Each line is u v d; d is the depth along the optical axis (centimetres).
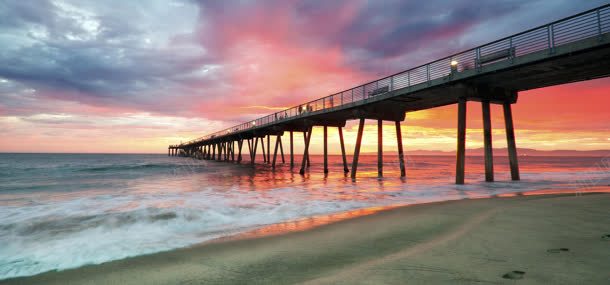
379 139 2097
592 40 903
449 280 308
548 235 490
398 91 1573
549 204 815
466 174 2391
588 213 686
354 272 347
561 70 1147
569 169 3438
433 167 4381
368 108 1867
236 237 572
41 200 1077
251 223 704
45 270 418
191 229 650
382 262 379
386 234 545
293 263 403
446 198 1077
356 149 1945
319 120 2502
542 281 297
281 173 2738
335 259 412
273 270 379
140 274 393
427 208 816
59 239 573
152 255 471
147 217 751
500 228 543
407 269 347
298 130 3116
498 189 1314
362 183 1691
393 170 3378
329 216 768
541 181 1656
